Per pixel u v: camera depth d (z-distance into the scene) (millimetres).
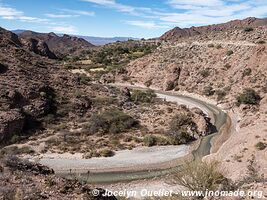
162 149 49688
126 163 44594
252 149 38031
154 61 119500
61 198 15219
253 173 31375
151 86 108125
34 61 80125
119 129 54969
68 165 43594
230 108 77000
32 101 60062
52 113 60812
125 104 69562
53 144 49562
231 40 113500
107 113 59906
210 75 99062
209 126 62625
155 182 38656
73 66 131875
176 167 43812
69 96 68188
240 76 90438
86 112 63812
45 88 66312
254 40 107375
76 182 17375
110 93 76562
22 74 69125
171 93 100062
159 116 61625
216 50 109062
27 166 18609
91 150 47906
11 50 79375
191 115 62500
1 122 51156
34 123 56344
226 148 42094
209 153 49562
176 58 115438
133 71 119062
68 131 54656
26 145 49312
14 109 55594
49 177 17125
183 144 52500
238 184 20047
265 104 72500
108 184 38531
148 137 51094
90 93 73750
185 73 105250
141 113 63281
